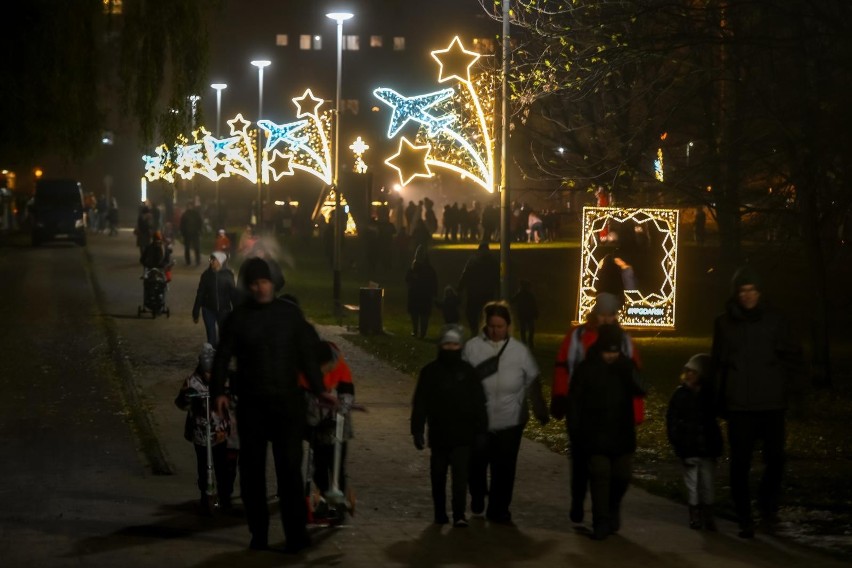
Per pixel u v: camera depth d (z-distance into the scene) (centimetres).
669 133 2372
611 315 1138
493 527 1147
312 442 1147
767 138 2188
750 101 2131
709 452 1134
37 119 2489
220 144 7350
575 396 1091
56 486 1315
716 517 1206
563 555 1030
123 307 3622
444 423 1133
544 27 2055
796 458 1548
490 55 2988
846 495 1302
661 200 2436
